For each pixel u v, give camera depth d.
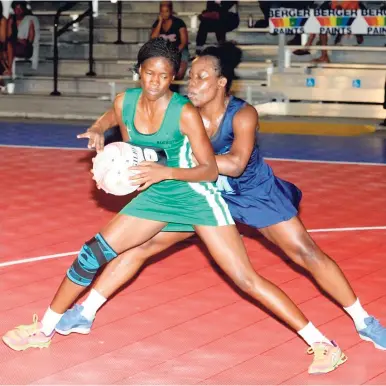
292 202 6.35
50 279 8.03
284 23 19.80
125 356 6.29
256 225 6.31
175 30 19.09
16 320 6.95
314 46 20.09
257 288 5.92
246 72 20.34
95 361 6.18
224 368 6.10
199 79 6.00
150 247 6.32
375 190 12.29
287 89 19.77
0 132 17.52
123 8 23.27
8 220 10.27
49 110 20.08
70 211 10.80
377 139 17.03
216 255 5.92
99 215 10.62
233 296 7.61
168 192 5.88
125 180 5.51
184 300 7.50
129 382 5.84
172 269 8.33
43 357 6.21
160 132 5.69
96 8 22.91
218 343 6.56
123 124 5.84
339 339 6.64
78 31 22.78
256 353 6.38
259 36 21.48
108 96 20.34
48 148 15.58
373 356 6.32
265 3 21.33
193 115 5.65
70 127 18.52
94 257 5.94
